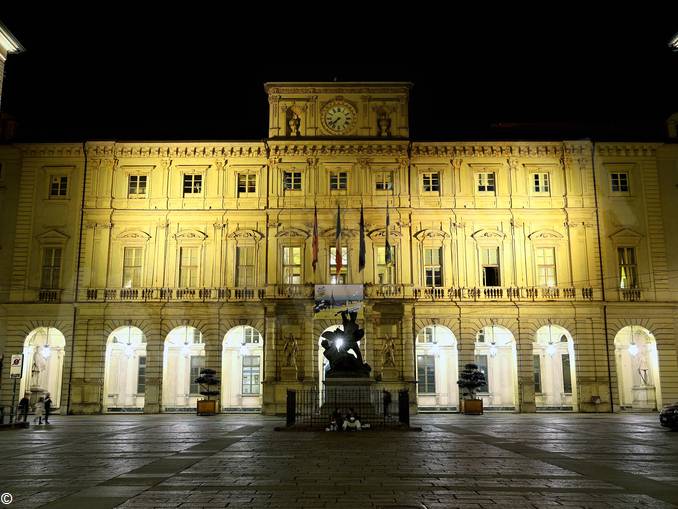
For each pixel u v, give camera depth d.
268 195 55.59
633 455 22.22
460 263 55.00
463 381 51.41
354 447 24.30
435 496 14.22
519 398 53.22
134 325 54.12
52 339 57.47
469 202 55.97
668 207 56.75
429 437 28.73
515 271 54.97
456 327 54.09
